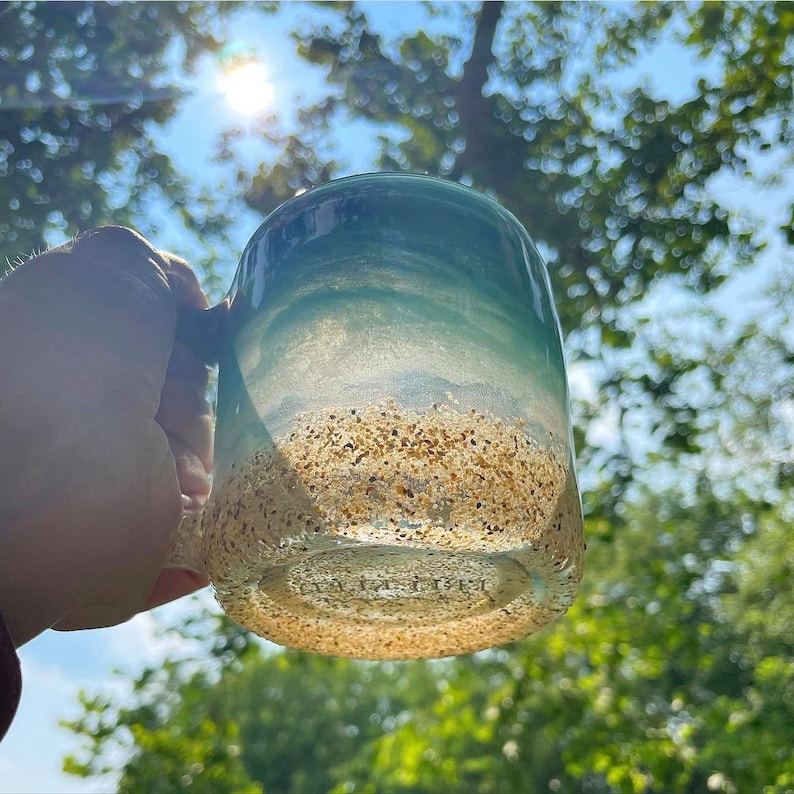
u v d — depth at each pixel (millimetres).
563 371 226
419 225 211
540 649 1160
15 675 164
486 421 195
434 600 237
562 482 205
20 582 190
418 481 186
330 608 238
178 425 227
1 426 188
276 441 197
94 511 192
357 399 193
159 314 214
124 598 208
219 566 205
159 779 1072
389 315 200
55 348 194
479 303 206
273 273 216
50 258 206
